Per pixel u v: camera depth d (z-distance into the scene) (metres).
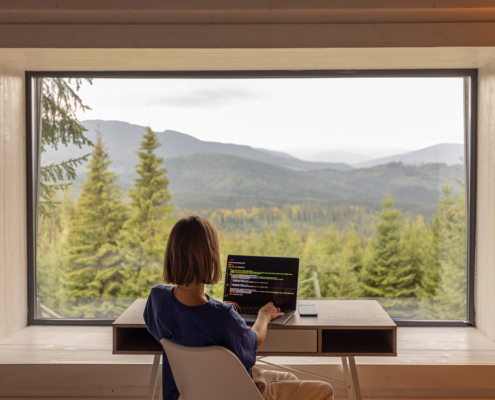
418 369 2.35
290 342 1.81
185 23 2.48
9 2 2.37
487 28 2.42
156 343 1.93
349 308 2.04
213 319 1.39
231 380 1.39
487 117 2.77
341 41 2.45
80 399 2.39
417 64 2.80
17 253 2.87
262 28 2.46
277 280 2.03
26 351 2.54
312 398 1.70
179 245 1.46
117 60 2.71
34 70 2.93
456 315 3.02
